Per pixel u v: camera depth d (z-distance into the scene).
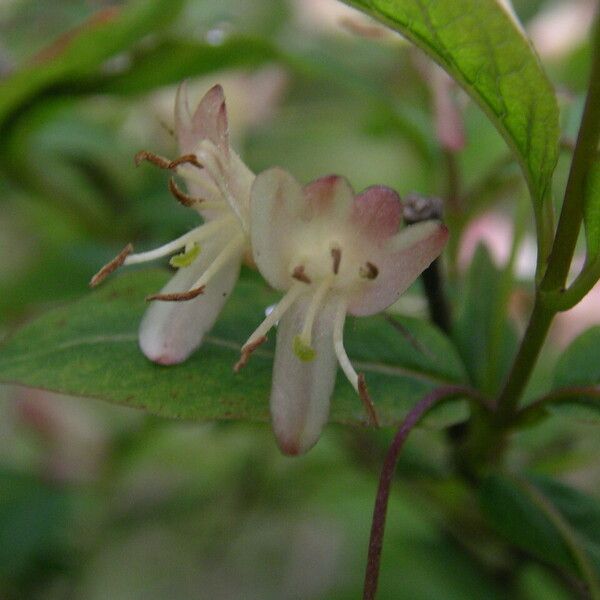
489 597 0.13
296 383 0.10
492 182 0.14
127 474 0.16
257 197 0.10
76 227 0.15
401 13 0.10
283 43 0.14
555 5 0.16
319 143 0.18
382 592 0.16
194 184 0.10
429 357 0.11
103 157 0.15
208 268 0.10
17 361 0.10
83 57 0.13
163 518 0.17
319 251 0.10
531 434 0.13
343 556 0.18
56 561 0.16
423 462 0.13
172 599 0.19
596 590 0.11
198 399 0.10
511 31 0.10
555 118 0.10
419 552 0.14
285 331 0.10
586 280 0.10
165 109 0.15
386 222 0.10
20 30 0.16
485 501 0.11
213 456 0.17
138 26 0.13
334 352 0.10
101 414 0.16
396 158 0.18
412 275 0.10
